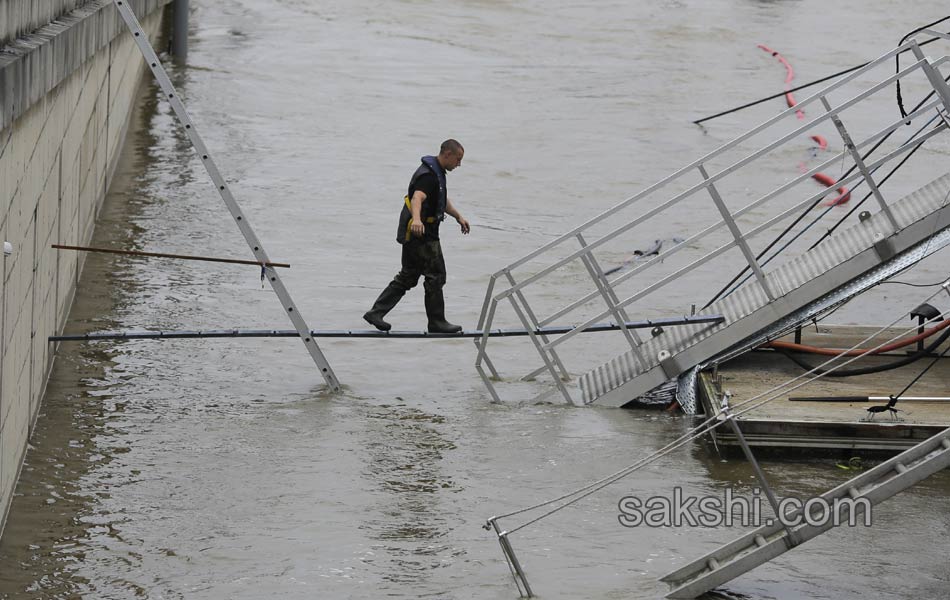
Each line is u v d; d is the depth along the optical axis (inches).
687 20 5679.1
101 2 2006.6
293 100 3654.0
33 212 1304.1
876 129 3558.1
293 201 2551.7
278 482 1264.8
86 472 1266.0
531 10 5807.1
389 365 1672.0
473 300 1973.4
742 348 1529.3
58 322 1605.6
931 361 1605.6
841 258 1504.7
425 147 3144.7
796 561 1130.7
